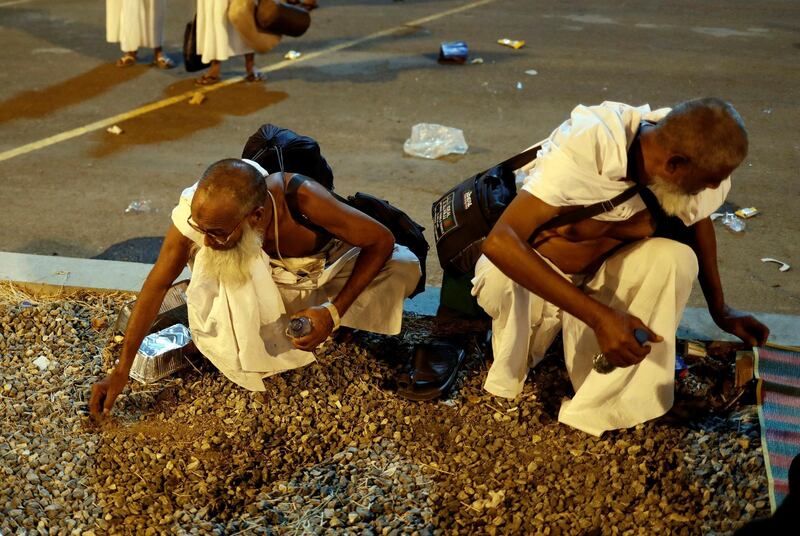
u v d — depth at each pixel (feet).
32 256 14.29
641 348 8.70
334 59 27.20
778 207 16.89
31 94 23.75
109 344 12.07
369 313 11.18
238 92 23.94
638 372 9.64
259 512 9.37
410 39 29.66
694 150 8.25
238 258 9.30
